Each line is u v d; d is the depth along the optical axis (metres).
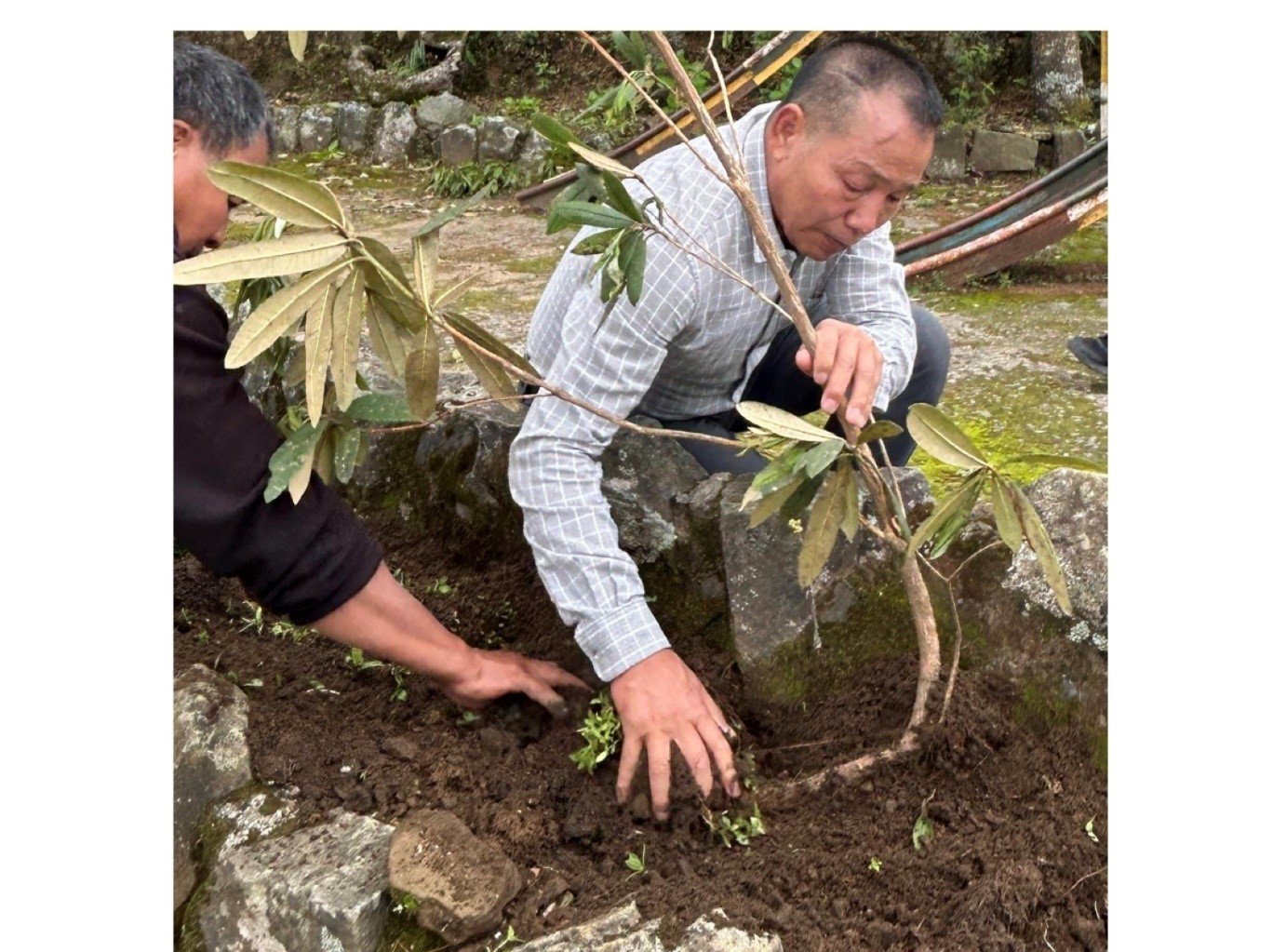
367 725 1.93
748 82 3.61
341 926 1.57
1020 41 6.49
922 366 2.38
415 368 1.55
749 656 1.94
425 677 1.98
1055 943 1.58
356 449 1.65
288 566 1.72
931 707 1.81
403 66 7.18
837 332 1.57
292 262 1.41
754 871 1.65
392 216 6.04
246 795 1.80
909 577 1.73
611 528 1.78
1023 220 4.57
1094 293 4.69
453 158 6.68
